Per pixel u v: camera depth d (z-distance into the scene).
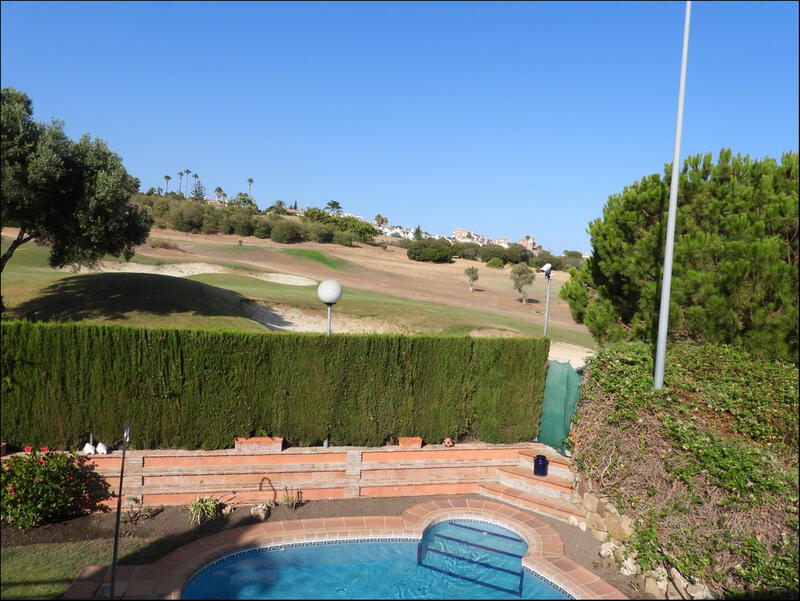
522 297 64.06
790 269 11.36
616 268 14.62
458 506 12.16
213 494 11.61
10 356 10.83
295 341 12.27
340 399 12.59
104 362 11.24
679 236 13.59
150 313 26.45
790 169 12.43
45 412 11.07
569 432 13.26
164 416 11.61
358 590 8.98
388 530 10.79
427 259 95.94
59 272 36.62
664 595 9.05
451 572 9.67
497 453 13.30
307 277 55.34
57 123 22.72
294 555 10.02
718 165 13.42
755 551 8.09
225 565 9.50
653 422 10.77
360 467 12.42
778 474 8.30
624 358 12.73
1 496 9.92
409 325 35.66
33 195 21.19
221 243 73.56
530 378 13.80
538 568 9.65
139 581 8.43
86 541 9.78
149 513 10.96
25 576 8.45
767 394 10.17
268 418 12.26
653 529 9.68
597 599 8.73
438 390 13.24
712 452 9.26
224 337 11.80
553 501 12.27
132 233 26.72
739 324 12.29
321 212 117.38
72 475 10.58
